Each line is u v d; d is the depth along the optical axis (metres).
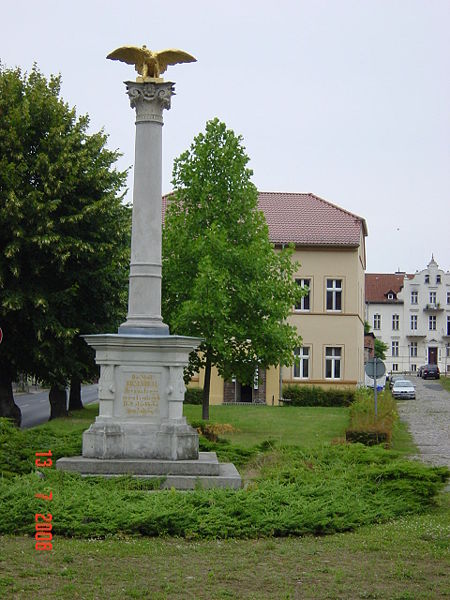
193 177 31.31
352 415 33.50
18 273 28.59
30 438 17.31
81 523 10.88
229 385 50.22
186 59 16.05
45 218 28.69
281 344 31.20
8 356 30.88
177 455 14.44
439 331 123.69
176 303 31.38
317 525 11.38
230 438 27.42
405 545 10.65
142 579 8.75
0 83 30.58
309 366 51.97
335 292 52.47
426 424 38.06
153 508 11.35
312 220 54.06
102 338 14.52
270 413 39.38
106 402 14.64
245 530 11.00
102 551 9.85
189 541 10.62
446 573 9.27
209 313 29.20
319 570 9.27
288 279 32.41
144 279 15.32
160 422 14.63
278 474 14.73
